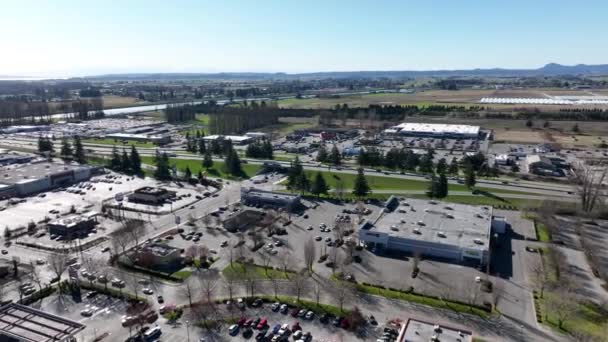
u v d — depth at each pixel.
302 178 171.12
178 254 114.88
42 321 70.94
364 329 83.56
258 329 84.00
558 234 130.00
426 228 125.81
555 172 196.50
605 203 152.38
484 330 82.50
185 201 166.00
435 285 100.56
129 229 126.06
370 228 126.00
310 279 103.62
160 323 86.06
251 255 117.00
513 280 102.56
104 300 95.00
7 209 156.00
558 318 86.25
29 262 113.19
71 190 180.50
